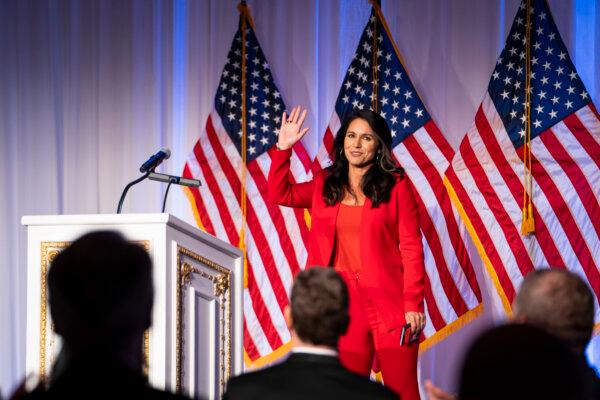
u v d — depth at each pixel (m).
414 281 7.27
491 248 10.09
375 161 7.54
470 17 10.68
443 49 10.69
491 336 2.70
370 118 7.52
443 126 10.59
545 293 3.86
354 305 7.24
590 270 9.80
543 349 2.64
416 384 7.22
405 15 10.85
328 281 4.05
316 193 7.57
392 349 7.19
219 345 6.39
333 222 7.37
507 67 10.27
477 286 10.16
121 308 3.10
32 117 11.87
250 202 10.84
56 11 11.96
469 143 10.28
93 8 11.88
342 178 7.52
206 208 10.88
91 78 11.80
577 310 3.83
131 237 5.58
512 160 10.12
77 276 3.08
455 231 10.23
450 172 10.27
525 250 10.00
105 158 11.64
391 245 7.39
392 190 7.43
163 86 11.58
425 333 10.20
